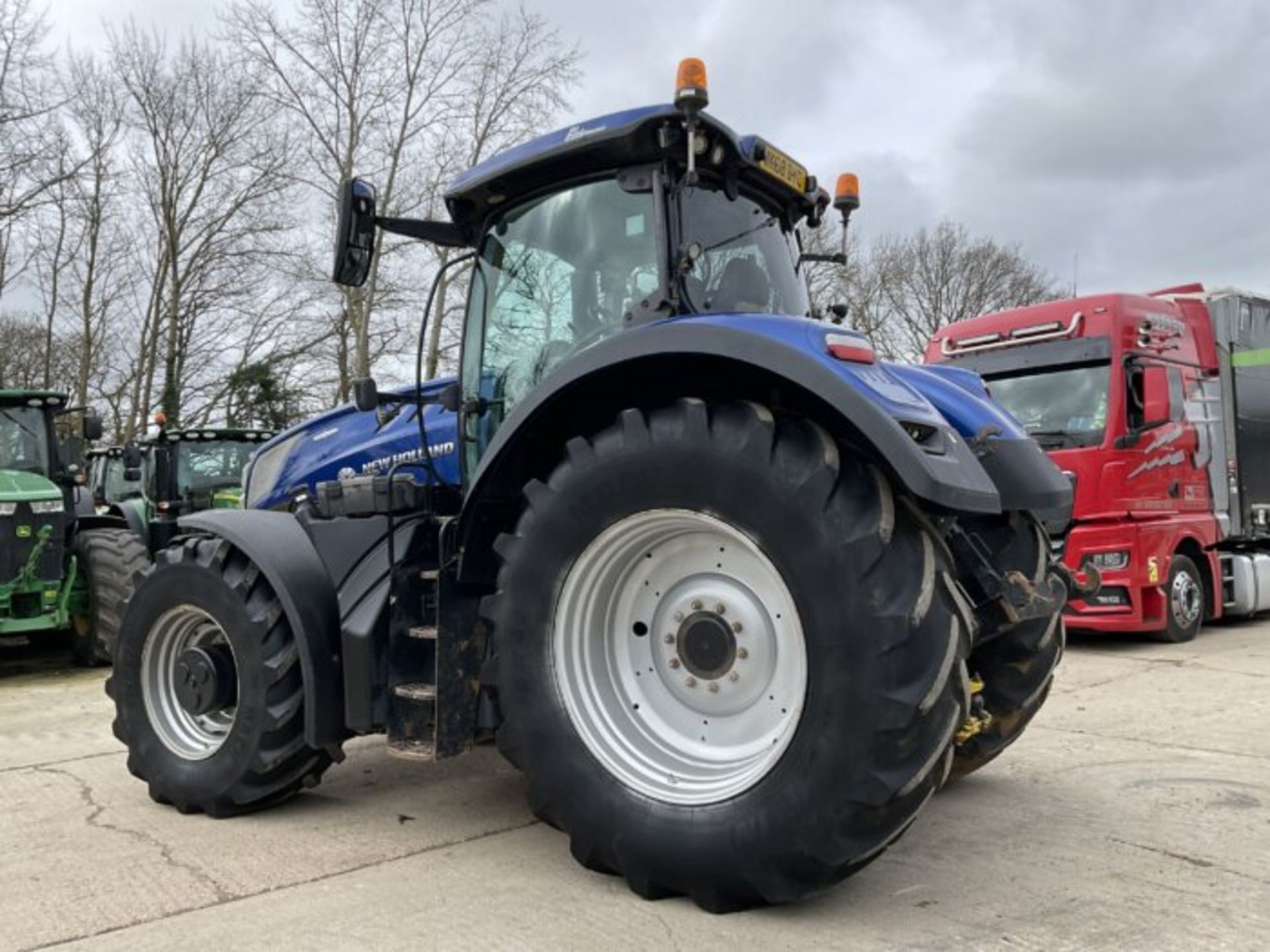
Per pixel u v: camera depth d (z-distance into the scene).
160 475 11.71
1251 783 4.13
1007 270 35.28
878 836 2.58
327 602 3.75
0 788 4.40
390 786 4.27
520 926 2.75
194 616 4.04
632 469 2.88
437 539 3.64
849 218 4.12
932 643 2.54
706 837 2.71
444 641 3.28
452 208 3.80
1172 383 8.73
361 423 4.54
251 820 3.83
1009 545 3.60
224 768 3.79
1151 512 8.39
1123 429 8.18
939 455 2.69
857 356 2.77
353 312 23.52
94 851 3.48
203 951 2.66
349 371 25.30
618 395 3.17
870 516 2.58
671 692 3.08
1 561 7.71
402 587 3.53
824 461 2.62
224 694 3.91
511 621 3.07
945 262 35.06
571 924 2.75
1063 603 3.52
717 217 3.50
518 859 3.31
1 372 28.08
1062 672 7.07
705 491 2.76
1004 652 3.79
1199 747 4.77
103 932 2.79
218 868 3.29
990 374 8.95
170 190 25.94
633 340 2.87
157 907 2.96
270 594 3.81
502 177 3.56
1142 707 5.77
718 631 2.98
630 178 3.36
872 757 2.51
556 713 2.99
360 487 3.67
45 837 3.66
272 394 26.08
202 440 12.50
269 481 4.84
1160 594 8.25
